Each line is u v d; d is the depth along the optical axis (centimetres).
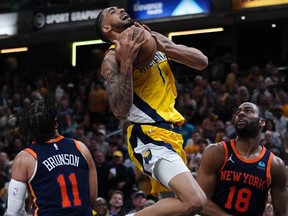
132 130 558
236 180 610
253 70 1745
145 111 551
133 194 1089
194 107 1600
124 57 523
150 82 554
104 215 978
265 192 615
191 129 1420
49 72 2302
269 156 616
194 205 517
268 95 1527
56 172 516
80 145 534
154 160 539
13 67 2559
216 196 617
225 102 1579
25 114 527
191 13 2017
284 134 1330
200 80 1716
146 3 2066
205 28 2119
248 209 613
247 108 612
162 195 559
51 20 2230
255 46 2255
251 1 1933
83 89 1978
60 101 1888
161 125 550
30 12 2261
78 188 518
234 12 1959
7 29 2305
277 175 616
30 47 2536
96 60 2450
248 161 611
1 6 2319
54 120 526
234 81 1736
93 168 536
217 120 1455
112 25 550
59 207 509
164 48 545
